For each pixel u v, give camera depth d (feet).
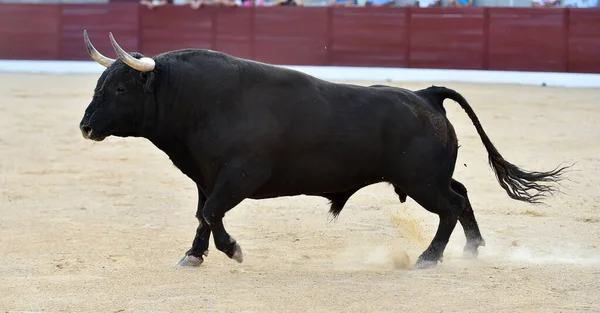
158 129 53.62
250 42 195.93
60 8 201.57
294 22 194.18
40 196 82.33
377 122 54.85
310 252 61.26
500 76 186.19
